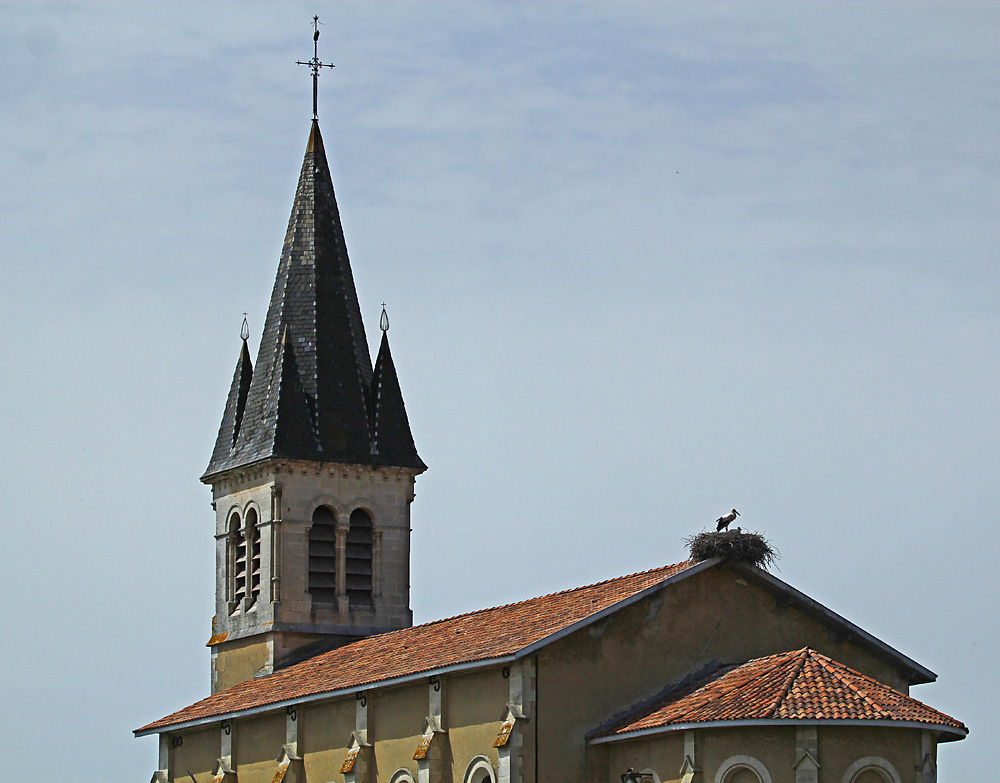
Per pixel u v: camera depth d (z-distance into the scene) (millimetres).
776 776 70438
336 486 105625
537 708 75562
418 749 79750
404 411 108500
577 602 80875
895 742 71250
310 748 88562
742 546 78875
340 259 110438
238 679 105125
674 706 74750
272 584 103688
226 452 108500
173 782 99750
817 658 74750
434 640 86625
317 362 107125
